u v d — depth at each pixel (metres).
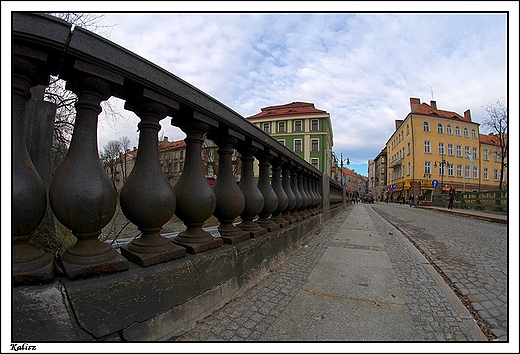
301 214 6.33
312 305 2.71
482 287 3.47
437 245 6.21
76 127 1.60
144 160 2.00
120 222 6.83
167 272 1.93
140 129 2.03
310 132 58.47
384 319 2.45
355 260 4.45
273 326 2.28
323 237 6.53
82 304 1.43
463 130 54.31
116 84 1.69
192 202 2.39
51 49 1.38
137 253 1.92
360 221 11.01
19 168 1.36
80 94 1.61
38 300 1.31
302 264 4.13
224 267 2.59
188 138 2.51
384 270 3.94
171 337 1.92
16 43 1.31
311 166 6.89
